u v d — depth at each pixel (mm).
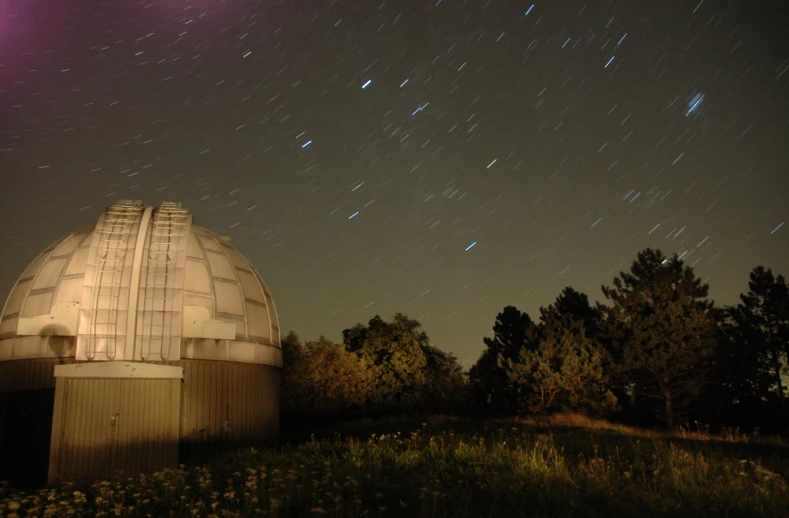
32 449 16641
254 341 19266
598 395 33469
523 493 10023
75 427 15195
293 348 44625
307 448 15523
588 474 11406
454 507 9398
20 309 18250
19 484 16469
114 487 12094
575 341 34750
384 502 10023
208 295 18594
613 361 33469
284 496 10125
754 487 10750
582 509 9312
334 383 40562
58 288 18047
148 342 16938
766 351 38750
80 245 18922
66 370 15367
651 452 14766
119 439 15406
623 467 12617
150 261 17734
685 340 31078
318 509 8664
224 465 14297
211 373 17969
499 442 15125
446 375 50156
